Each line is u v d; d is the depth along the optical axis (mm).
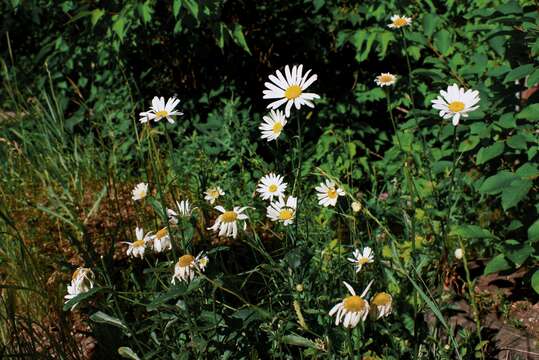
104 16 1878
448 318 1269
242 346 1159
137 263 1498
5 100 2488
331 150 1867
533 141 1368
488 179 1354
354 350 1117
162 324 1131
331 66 2055
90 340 1397
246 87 2100
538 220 1311
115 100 2121
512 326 1349
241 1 1984
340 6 1975
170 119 1103
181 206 1132
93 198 1873
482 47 1649
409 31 1766
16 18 2576
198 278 1054
